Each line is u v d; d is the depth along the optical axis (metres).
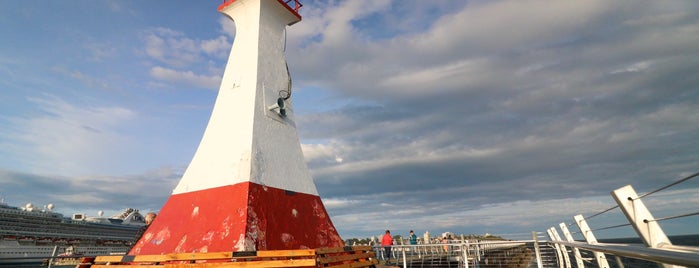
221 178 10.89
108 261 9.24
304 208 11.77
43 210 44.81
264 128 11.95
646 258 2.39
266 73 13.12
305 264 8.67
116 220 55.44
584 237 7.95
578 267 9.67
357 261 10.95
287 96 13.66
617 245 3.25
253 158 10.86
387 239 19.45
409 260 19.14
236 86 12.98
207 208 10.39
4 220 38.56
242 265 8.31
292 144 13.05
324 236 11.73
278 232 10.15
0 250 37.44
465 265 15.08
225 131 12.09
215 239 9.44
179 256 8.60
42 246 41.50
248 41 13.73
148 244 10.74
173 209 11.31
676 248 3.45
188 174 11.97
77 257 12.91
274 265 8.45
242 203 9.88
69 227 45.53
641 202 4.33
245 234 9.20
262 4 14.06
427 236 30.97
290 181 11.92
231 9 14.63
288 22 15.48
